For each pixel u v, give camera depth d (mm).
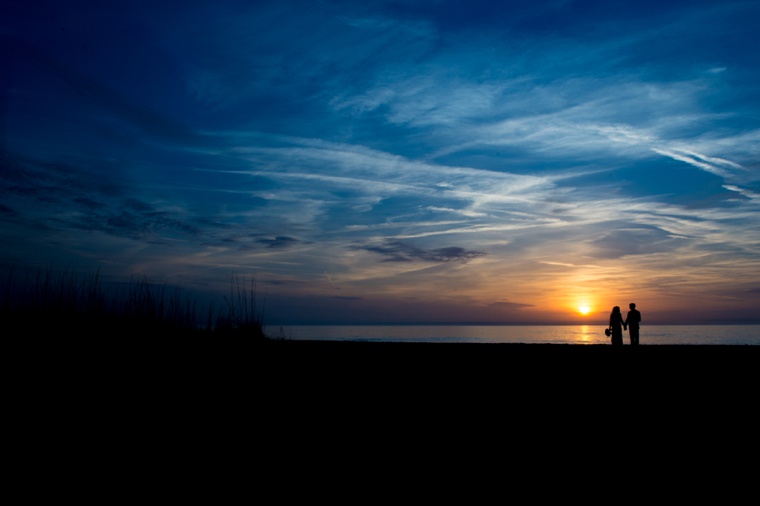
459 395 8039
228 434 5891
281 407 7160
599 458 5055
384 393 8172
